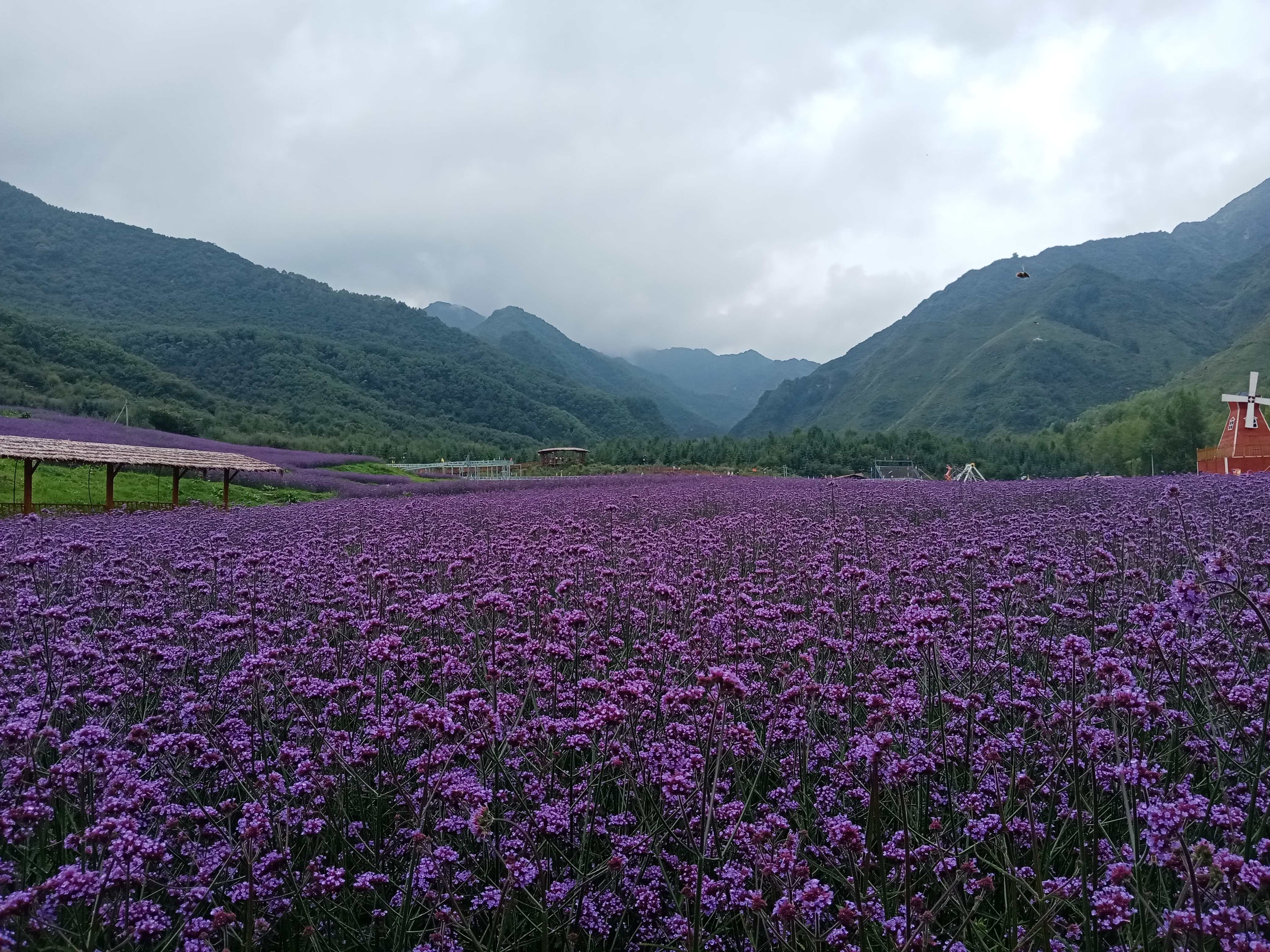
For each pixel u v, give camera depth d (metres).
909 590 8.06
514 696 4.91
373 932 3.45
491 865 3.87
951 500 20.45
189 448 63.88
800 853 3.89
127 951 3.22
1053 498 19.11
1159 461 67.94
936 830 3.77
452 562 8.95
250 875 3.02
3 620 6.87
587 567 9.34
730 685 3.54
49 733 4.07
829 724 5.24
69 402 84.44
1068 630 6.68
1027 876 3.48
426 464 85.94
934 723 4.98
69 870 2.97
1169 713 4.24
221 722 4.95
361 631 5.66
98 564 10.36
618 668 6.23
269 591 8.47
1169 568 8.66
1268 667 5.12
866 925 3.21
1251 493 15.98
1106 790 4.00
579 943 3.50
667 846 4.10
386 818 4.25
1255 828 3.45
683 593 7.81
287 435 105.50
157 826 3.88
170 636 6.44
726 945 3.51
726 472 76.38
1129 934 3.04
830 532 12.45
